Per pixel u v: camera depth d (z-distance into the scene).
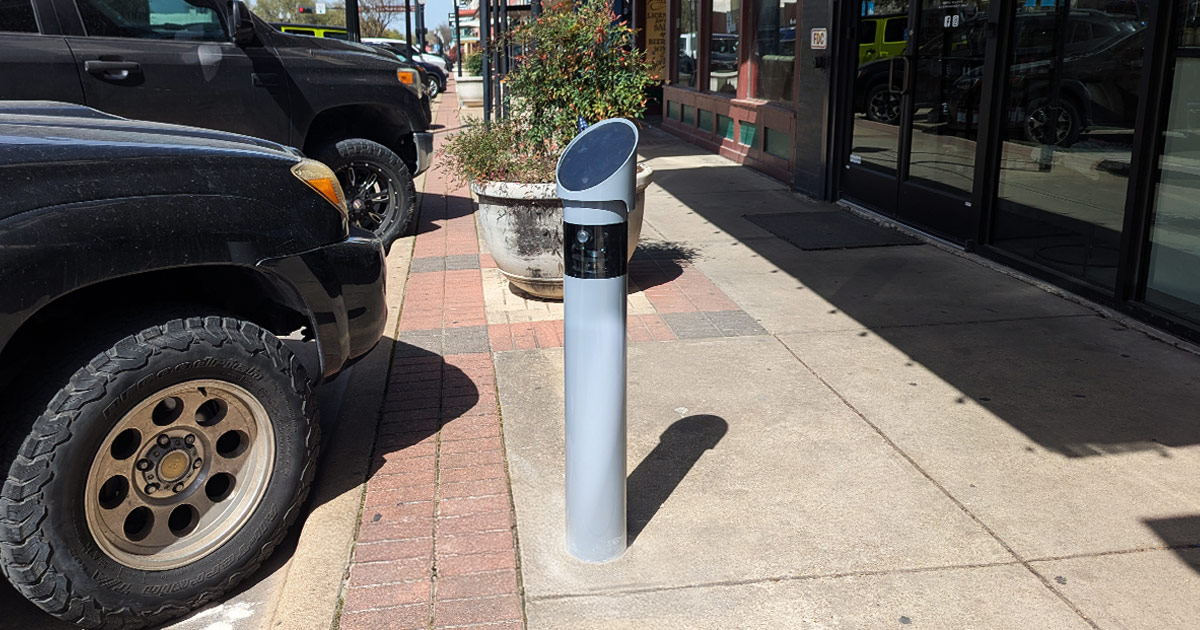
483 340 5.14
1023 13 5.99
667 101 14.77
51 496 2.49
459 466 3.68
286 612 2.80
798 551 3.05
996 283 5.99
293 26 20.70
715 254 6.94
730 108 11.53
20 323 2.48
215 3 6.77
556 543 3.12
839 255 6.82
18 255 2.46
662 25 16.52
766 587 2.86
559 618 2.73
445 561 3.03
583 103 5.54
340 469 3.68
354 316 3.38
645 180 5.41
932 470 3.56
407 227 7.95
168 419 2.83
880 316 5.39
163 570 2.76
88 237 2.59
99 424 2.56
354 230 3.56
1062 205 5.74
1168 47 4.75
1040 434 3.84
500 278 6.43
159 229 2.75
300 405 3.01
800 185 9.31
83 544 2.57
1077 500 3.32
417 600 2.82
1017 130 6.16
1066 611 2.72
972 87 6.59
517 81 5.68
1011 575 2.89
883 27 7.79
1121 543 3.05
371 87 7.50
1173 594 2.79
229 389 2.85
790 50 9.73
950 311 5.45
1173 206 4.88
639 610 2.76
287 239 3.10
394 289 6.21
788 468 3.60
